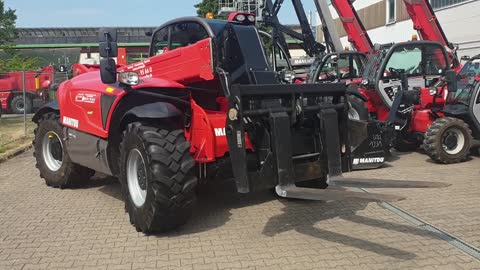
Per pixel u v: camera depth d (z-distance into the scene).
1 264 4.14
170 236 4.77
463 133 7.97
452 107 8.30
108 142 5.45
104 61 5.10
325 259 4.13
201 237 4.73
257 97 4.60
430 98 8.87
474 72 8.73
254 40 5.70
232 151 4.58
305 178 4.82
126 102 5.25
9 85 20.44
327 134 4.88
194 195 4.77
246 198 6.06
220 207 5.70
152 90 5.02
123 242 4.63
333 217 5.27
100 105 5.50
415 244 4.43
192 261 4.16
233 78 5.40
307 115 4.93
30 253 4.38
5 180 7.42
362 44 13.25
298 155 4.95
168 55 5.54
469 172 7.29
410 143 9.23
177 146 4.67
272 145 4.61
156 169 4.54
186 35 5.88
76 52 41.81
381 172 7.36
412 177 6.99
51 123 6.78
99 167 5.77
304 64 13.70
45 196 6.39
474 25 20.16
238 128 4.50
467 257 4.12
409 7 11.60
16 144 10.97
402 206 5.58
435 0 22.59
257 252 4.32
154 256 4.28
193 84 5.54
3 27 23.59
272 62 6.70
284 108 4.73
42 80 18.39
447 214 5.25
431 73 9.95
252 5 14.85
